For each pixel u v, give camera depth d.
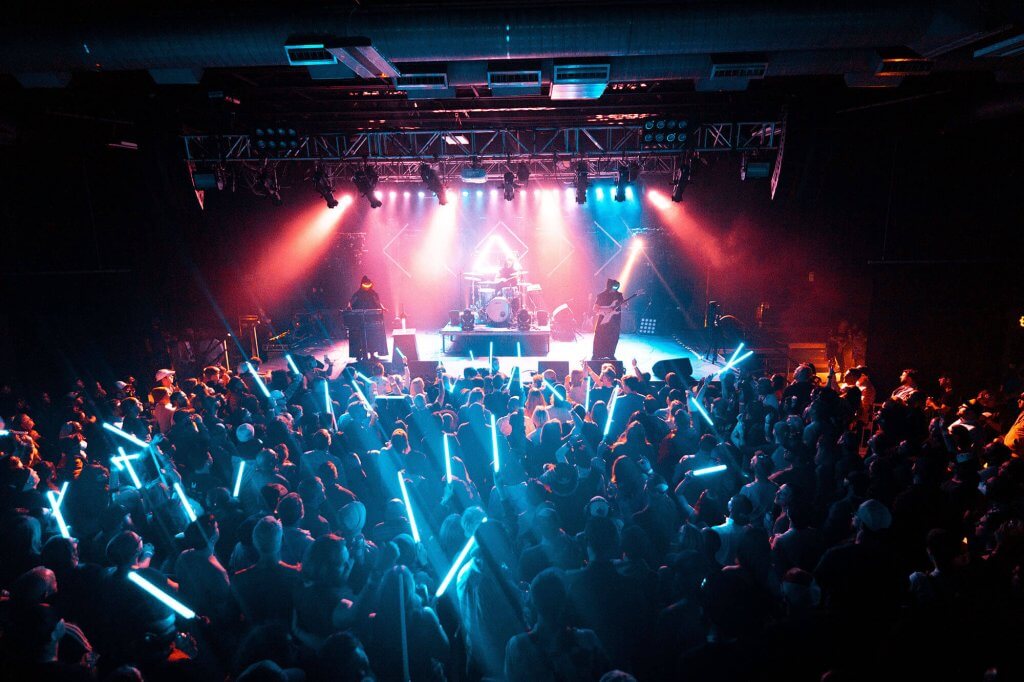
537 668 2.95
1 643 3.07
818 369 15.21
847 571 3.32
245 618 3.59
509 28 6.18
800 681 3.05
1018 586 3.40
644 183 19.95
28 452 6.62
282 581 3.54
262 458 5.39
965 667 3.05
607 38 6.20
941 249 12.41
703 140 12.24
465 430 6.35
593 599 3.38
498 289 18.41
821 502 5.27
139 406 7.54
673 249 20.58
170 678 3.27
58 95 10.20
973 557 3.68
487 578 3.80
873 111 12.44
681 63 7.16
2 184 12.25
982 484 5.09
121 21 6.32
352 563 3.88
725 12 6.00
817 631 3.11
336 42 6.16
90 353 13.56
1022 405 7.88
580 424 6.89
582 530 4.89
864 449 8.88
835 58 6.95
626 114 12.92
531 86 7.33
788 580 3.44
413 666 3.32
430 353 17.41
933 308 12.67
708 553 3.64
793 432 5.98
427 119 13.20
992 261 11.83
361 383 9.73
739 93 11.00
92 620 3.75
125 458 6.26
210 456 5.90
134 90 10.34
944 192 12.22
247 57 6.52
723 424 7.18
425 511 5.09
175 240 14.97
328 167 17.47
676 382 8.35
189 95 10.65
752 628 3.02
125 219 13.92
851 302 14.63
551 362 14.69
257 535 3.49
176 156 11.82
